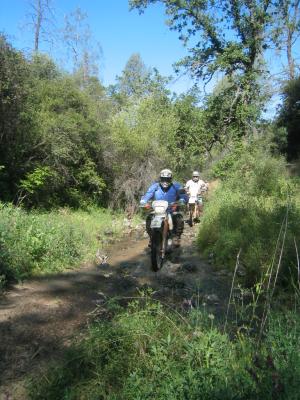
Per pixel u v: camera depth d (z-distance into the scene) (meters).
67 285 7.49
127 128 17.97
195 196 14.63
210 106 25.69
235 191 16.17
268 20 25.20
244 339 4.28
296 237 7.73
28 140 12.74
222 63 25.03
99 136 16.42
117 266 9.09
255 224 9.49
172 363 3.79
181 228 9.92
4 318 5.82
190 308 5.16
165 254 8.99
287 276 6.93
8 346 5.02
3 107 11.70
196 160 25.02
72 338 5.25
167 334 4.29
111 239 11.98
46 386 4.05
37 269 8.06
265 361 3.47
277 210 9.87
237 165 20.52
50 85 15.66
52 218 11.35
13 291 6.95
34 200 13.27
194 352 3.87
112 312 5.88
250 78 25.39
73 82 16.69
